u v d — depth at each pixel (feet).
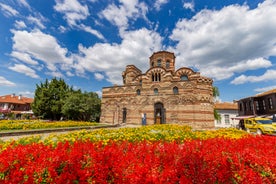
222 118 141.28
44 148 16.57
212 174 12.42
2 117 146.51
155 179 10.73
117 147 18.15
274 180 13.32
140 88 103.86
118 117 106.42
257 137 27.48
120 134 27.53
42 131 52.95
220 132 35.42
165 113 92.17
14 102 190.80
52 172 11.47
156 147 18.17
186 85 89.92
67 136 25.30
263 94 108.88
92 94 138.00
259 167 14.38
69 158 13.33
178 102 89.92
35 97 139.33
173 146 18.47
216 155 15.69
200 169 12.69
